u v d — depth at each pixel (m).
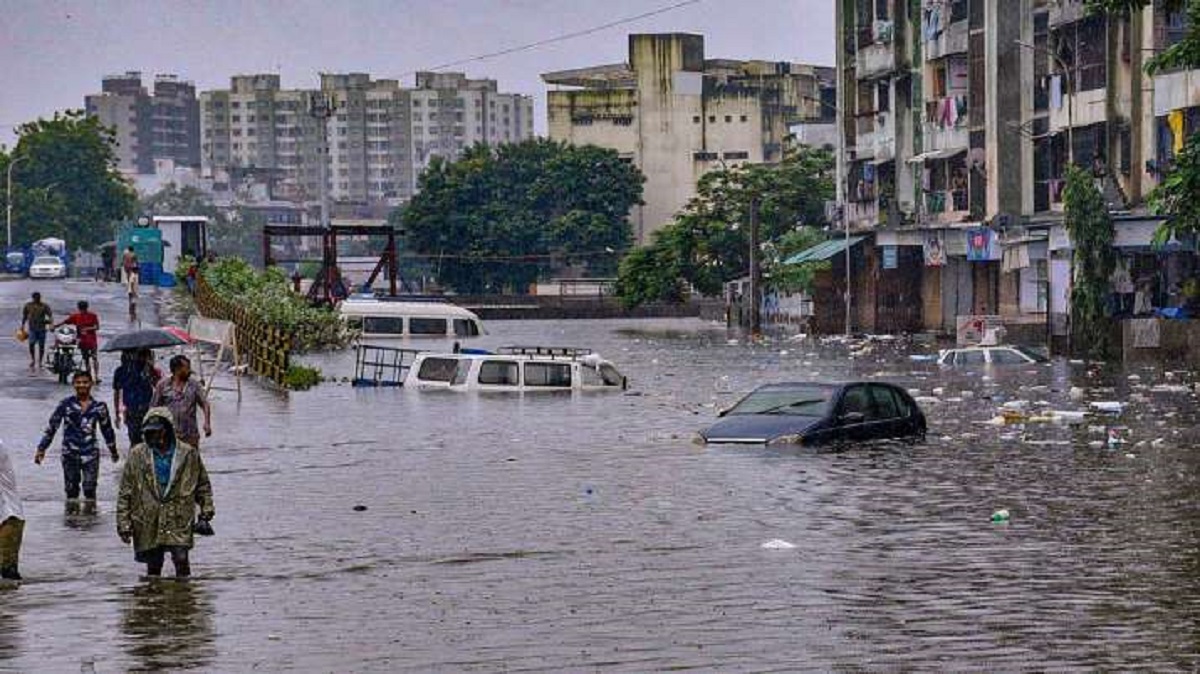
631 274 140.62
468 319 100.94
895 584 21.75
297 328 85.19
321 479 33.69
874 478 32.62
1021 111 90.44
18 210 185.62
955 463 34.97
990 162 91.88
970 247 93.25
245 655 18.06
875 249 105.19
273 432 43.28
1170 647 18.00
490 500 30.36
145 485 22.77
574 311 157.38
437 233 181.88
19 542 23.09
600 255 182.62
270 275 98.94
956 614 19.81
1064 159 86.00
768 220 138.62
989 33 91.69
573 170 184.12
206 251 130.62
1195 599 20.61
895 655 17.72
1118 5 48.06
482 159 188.12
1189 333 70.69
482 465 35.81
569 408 50.62
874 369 69.19
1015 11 90.25
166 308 95.75
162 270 129.00
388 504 30.00
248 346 66.81
